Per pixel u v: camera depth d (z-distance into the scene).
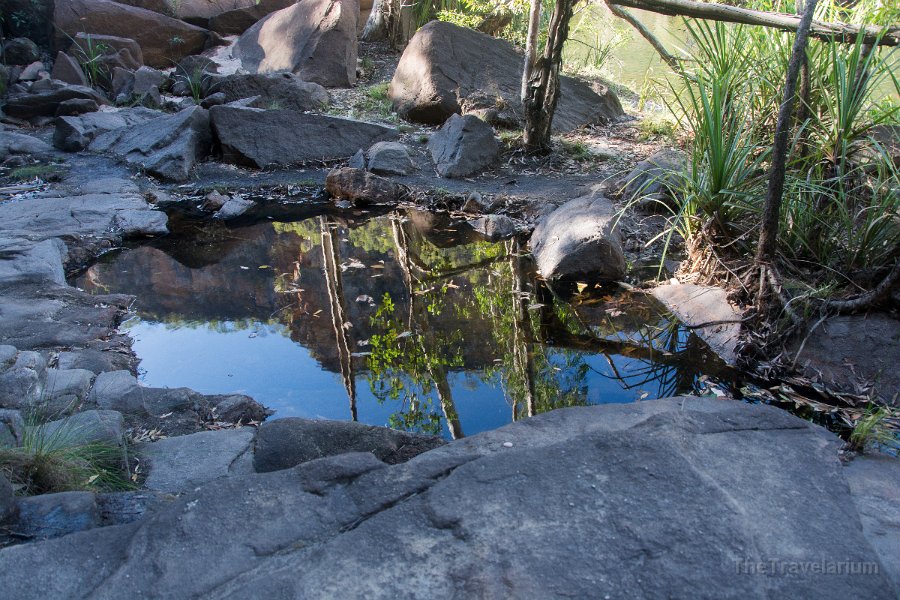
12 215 7.76
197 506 2.28
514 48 11.52
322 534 2.18
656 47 8.73
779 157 4.44
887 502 2.38
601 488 2.28
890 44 5.00
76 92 11.28
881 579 1.94
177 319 5.84
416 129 10.41
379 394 4.70
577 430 2.75
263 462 3.47
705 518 2.15
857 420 3.96
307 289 6.40
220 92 11.12
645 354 5.00
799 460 2.47
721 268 5.41
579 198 6.99
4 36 12.84
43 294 5.89
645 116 10.98
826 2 6.04
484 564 2.00
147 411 4.11
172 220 8.15
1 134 10.19
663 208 7.30
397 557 2.04
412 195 8.50
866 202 5.30
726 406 2.87
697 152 5.55
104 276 6.71
